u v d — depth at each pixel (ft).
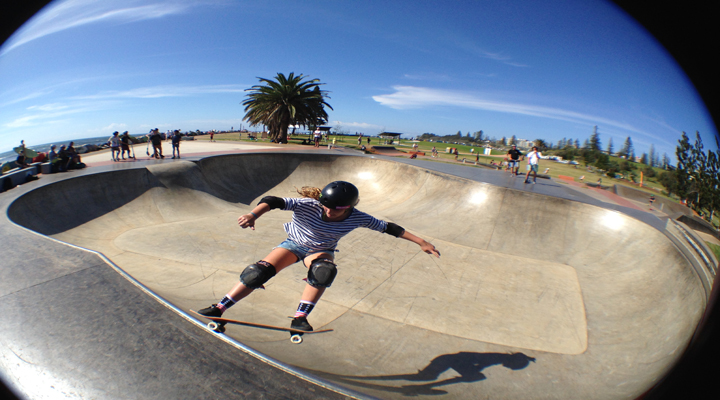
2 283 8.44
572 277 23.85
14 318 6.97
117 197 33.58
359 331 15.70
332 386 5.69
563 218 30.66
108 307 7.44
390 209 41.96
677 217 20.98
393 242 29.25
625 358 14.20
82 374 5.50
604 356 14.80
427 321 17.38
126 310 7.35
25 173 29.43
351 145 117.50
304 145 101.91
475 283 22.45
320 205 7.04
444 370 12.76
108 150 64.80
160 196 36.35
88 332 6.55
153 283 18.42
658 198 26.84
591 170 41.83
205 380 5.47
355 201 6.79
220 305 6.86
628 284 21.33
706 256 15.74
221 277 20.75
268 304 17.01
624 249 25.04
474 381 12.14
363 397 5.56
